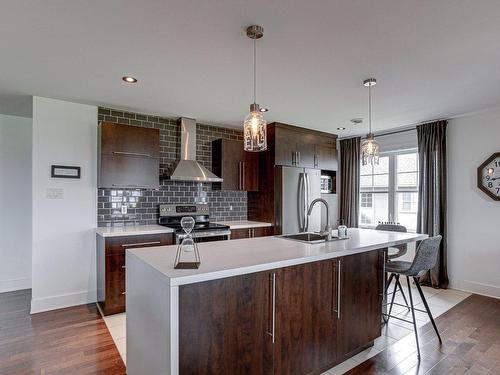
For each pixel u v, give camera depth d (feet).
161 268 5.23
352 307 7.58
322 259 6.70
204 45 7.02
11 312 10.69
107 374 7.02
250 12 5.74
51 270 10.98
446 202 13.67
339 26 6.21
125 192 12.76
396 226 11.44
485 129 12.67
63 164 11.20
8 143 13.34
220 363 5.21
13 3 5.42
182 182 14.29
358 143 17.54
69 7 5.56
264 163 15.26
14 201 13.44
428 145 14.07
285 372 6.19
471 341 8.73
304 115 13.23
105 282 10.32
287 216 14.89
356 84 9.48
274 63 7.98
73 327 9.47
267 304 5.88
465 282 13.20
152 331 5.33
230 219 15.75
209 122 14.61
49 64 8.02
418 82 9.27
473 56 7.53
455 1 5.38
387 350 8.20
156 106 11.93
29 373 7.04
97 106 11.89
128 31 6.41
